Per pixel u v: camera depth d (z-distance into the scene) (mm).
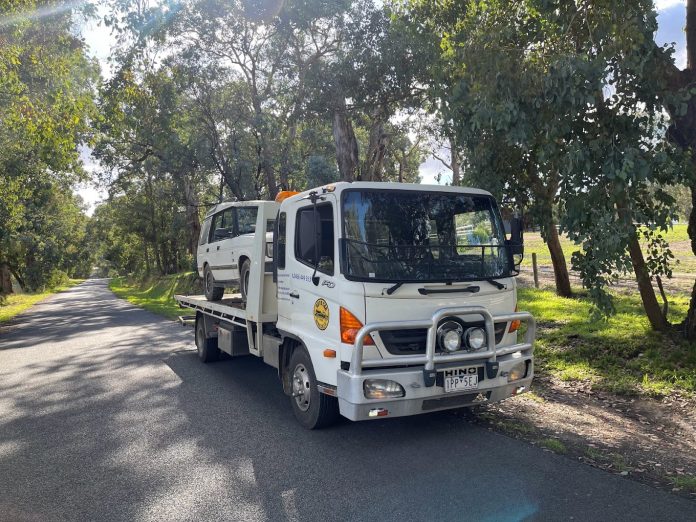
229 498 4371
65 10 16531
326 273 5461
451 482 4496
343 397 5078
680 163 6586
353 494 4355
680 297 14258
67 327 19984
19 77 16656
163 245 60812
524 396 7145
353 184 5430
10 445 5895
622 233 6305
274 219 7438
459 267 5523
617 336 9344
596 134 6641
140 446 5703
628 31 6105
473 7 8828
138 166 32875
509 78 6672
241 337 8602
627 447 5293
